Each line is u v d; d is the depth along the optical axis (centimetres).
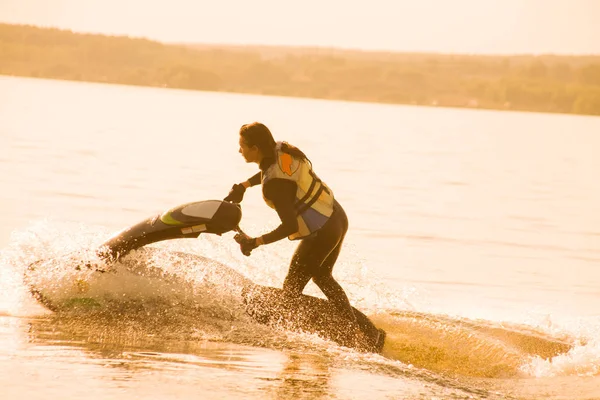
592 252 4012
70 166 6431
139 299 2266
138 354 1825
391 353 2164
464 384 1853
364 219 4600
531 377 2012
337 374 1797
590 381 1962
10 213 3894
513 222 4903
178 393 1548
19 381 1547
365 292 2841
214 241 3181
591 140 19350
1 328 1978
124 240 2275
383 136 15450
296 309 2208
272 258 3086
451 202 5725
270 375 1734
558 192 6938
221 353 1908
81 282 2258
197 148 9675
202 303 2261
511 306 2809
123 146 9144
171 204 4638
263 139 2069
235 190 2306
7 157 6694
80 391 1516
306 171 2117
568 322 2581
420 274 3234
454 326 2341
